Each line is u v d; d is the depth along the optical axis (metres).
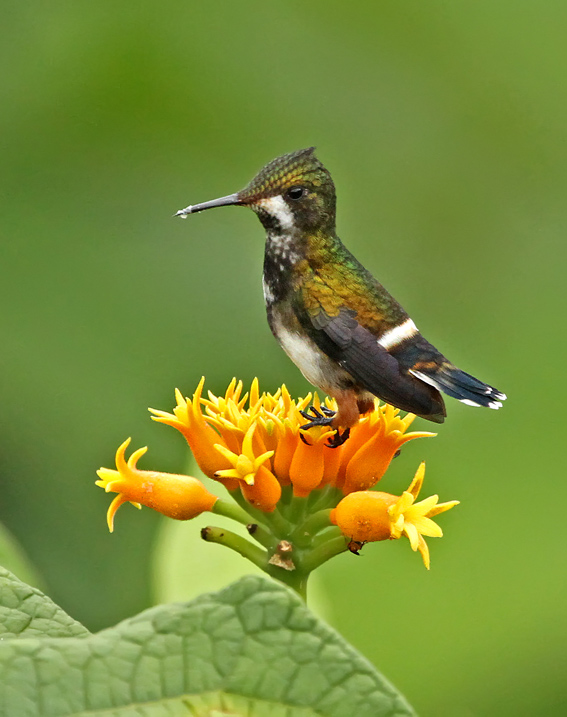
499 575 7.55
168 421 4.97
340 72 10.26
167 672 2.89
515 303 9.43
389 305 6.24
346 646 2.96
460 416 8.17
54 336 9.19
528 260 9.67
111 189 9.69
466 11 10.36
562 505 7.84
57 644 2.89
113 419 8.99
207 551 5.98
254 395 5.13
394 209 9.97
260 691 2.89
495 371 8.92
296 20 10.16
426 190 9.98
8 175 9.58
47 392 9.01
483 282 9.63
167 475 4.89
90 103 9.79
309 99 10.09
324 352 6.14
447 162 10.02
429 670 7.07
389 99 10.20
